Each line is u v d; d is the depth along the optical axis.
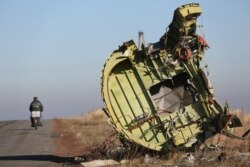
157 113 17.53
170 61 17.75
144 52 17.72
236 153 16.78
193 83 17.75
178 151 17.30
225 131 17.55
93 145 22.16
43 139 28.61
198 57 17.77
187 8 17.27
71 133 31.38
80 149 22.88
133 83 17.73
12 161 19.64
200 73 17.66
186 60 17.73
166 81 17.95
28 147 24.62
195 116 17.64
